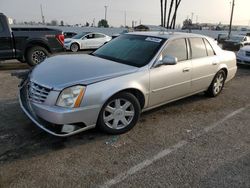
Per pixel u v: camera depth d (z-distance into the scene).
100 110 3.62
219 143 3.86
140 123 4.45
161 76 4.32
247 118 4.92
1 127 4.02
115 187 2.79
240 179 3.02
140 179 2.94
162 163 3.26
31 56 9.15
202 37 5.47
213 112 5.16
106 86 3.59
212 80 5.77
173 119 4.70
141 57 4.34
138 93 4.08
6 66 9.71
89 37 18.58
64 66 3.88
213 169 3.18
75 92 3.35
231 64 6.25
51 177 2.90
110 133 3.89
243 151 3.65
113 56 4.57
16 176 2.89
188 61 4.90
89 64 3.99
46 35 9.34
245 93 6.75
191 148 3.67
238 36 22.39
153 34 4.97
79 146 3.57
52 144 3.59
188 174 3.06
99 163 3.20
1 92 5.88
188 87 5.03
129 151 3.51
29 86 3.71
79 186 2.78
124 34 5.32
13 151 3.37
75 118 3.38
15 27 9.13
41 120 3.51
